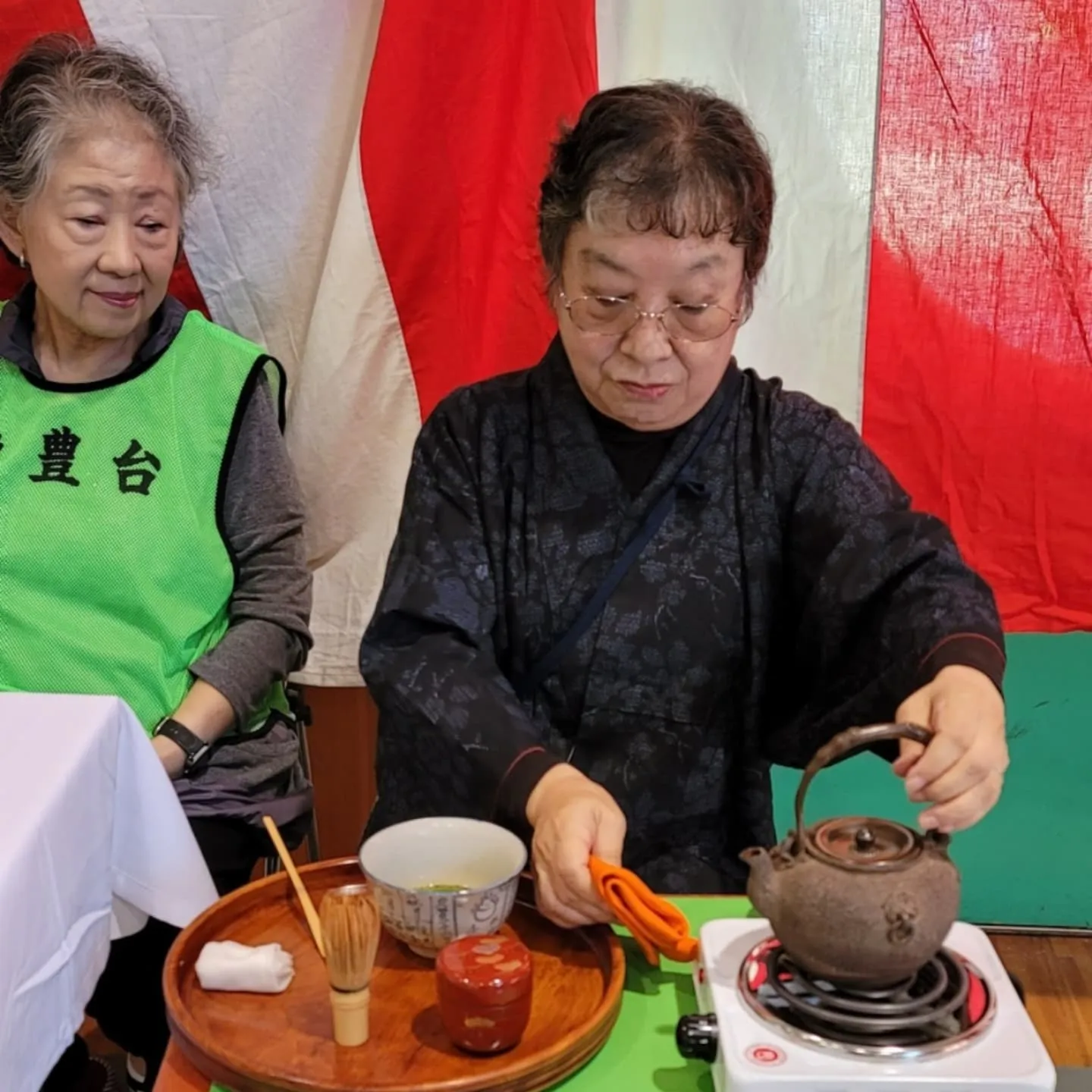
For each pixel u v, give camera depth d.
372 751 1.97
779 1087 0.73
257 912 1.01
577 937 0.97
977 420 1.73
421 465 1.30
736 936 0.88
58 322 1.54
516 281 1.70
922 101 1.65
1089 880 1.96
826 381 1.73
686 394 1.15
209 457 1.55
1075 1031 1.80
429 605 1.21
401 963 0.94
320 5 1.68
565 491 1.25
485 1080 0.77
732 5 1.63
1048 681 1.88
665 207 1.04
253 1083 0.79
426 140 1.65
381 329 1.72
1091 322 1.69
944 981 0.80
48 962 0.96
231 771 1.52
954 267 1.69
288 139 1.72
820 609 1.21
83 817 1.05
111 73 1.45
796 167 1.67
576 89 1.62
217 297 1.78
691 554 1.24
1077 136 1.64
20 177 1.42
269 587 1.58
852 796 1.92
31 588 1.50
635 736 1.26
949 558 1.16
